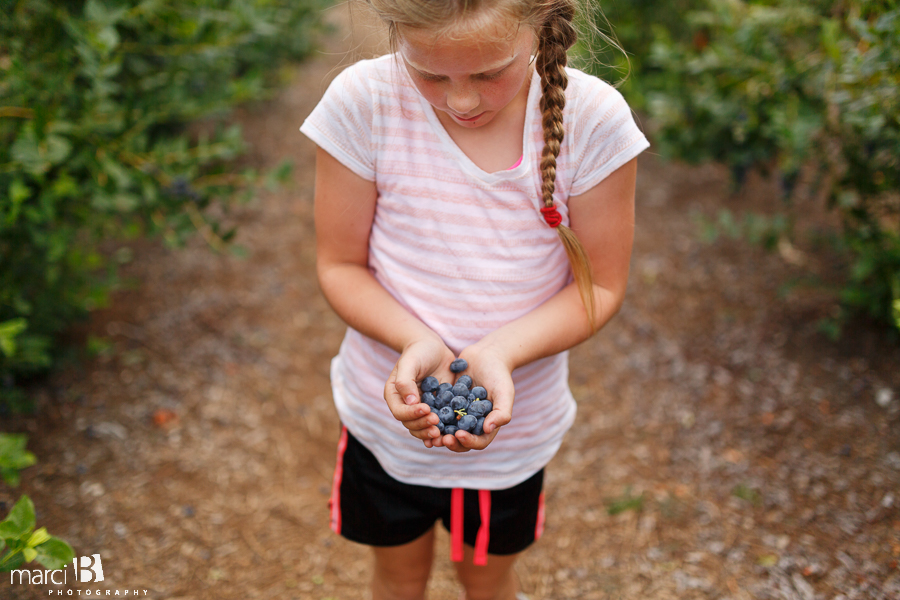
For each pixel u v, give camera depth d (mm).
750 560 2113
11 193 2176
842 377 2723
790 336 2988
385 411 1400
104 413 2697
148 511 2334
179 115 3109
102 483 2406
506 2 996
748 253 3566
